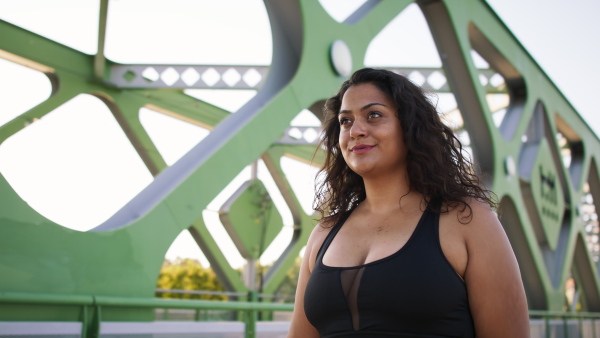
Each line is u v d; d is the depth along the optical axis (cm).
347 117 190
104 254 577
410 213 176
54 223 539
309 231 2145
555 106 2030
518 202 1583
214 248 1830
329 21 979
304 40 910
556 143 2020
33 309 429
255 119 782
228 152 731
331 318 169
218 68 1408
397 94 185
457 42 1372
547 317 1207
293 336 203
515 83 1758
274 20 917
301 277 205
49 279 525
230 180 729
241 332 555
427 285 157
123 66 1440
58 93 1351
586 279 2308
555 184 1975
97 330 446
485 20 1517
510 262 165
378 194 186
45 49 1311
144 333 466
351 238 180
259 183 1947
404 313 156
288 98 849
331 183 222
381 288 159
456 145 194
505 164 1527
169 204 651
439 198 175
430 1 1334
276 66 896
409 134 181
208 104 1786
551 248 1902
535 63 1817
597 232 3077
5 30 1225
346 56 996
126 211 640
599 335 1474
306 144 1747
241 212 1884
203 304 516
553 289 1791
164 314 540
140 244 615
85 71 1400
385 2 1162
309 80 904
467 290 164
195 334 504
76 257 552
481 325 164
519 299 163
